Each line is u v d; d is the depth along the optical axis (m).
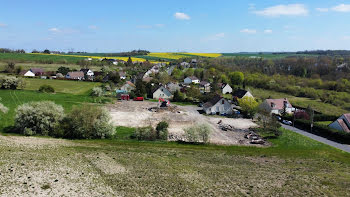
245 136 49.50
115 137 45.34
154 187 27.14
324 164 37.34
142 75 136.25
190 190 27.00
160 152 39.19
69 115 45.44
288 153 41.62
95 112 45.16
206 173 32.03
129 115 62.50
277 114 68.81
